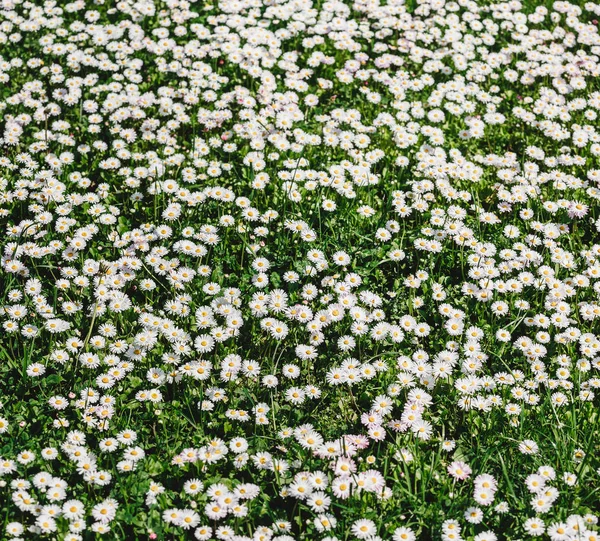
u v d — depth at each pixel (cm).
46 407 135
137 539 124
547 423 135
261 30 188
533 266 153
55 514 124
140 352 139
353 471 129
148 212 158
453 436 136
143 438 133
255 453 132
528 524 125
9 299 144
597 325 148
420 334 144
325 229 157
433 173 163
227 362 139
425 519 127
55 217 156
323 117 172
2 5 189
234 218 158
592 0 204
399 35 193
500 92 185
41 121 170
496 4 201
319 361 142
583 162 168
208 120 171
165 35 186
